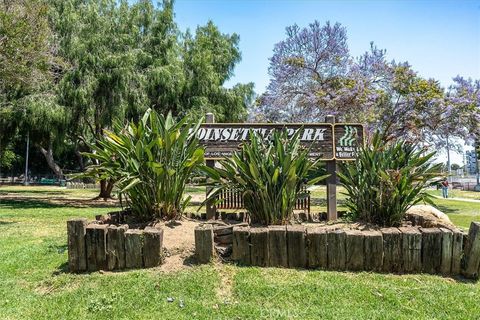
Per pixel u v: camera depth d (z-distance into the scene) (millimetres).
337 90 17234
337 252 4305
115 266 4359
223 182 5570
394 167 5480
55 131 14289
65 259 4973
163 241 4734
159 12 16797
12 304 3654
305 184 5562
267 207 5148
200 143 7453
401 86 15383
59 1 14797
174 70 16078
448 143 15883
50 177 46500
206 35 21266
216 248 4562
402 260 4258
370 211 5422
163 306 3539
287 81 20234
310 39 20234
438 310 3473
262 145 5508
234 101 18281
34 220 9758
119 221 5625
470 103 14875
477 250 4133
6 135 16562
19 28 9258
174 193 5570
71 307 3562
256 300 3652
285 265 4367
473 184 36562
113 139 5516
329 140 7453
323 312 3412
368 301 3621
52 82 13914
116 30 15289
